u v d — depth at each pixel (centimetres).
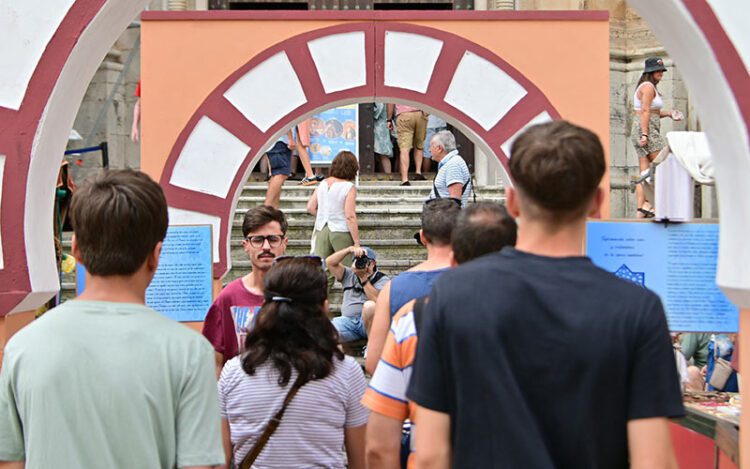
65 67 435
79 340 254
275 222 509
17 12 433
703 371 670
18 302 429
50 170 455
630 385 226
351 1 1359
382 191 1195
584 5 1295
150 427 252
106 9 439
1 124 431
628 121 1304
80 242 262
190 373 257
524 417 223
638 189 1040
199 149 740
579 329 224
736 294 388
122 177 266
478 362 226
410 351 312
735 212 391
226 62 740
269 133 743
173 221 738
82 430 250
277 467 353
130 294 266
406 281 393
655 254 499
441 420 233
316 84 743
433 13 739
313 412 354
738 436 399
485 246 319
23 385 252
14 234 430
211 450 256
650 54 1285
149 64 738
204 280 661
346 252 764
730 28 392
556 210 235
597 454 224
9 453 258
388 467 317
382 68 743
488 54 739
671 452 229
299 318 358
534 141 236
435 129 1316
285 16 740
